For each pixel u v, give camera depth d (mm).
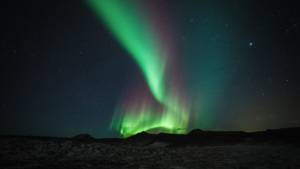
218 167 9844
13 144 14672
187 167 10000
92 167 9414
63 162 10586
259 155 14039
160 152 18375
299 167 9023
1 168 8219
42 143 16312
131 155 15422
